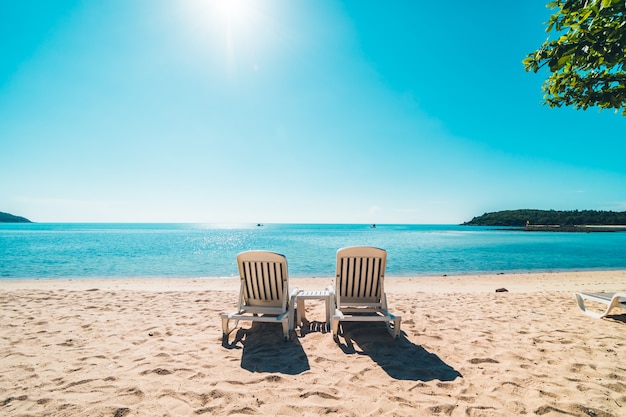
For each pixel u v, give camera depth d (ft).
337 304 14.12
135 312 18.17
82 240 120.78
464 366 10.78
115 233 197.77
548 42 8.36
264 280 14.49
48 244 99.04
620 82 8.61
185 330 14.73
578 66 8.72
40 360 11.24
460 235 184.55
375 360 11.28
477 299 22.43
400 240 132.36
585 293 18.61
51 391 9.07
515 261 60.95
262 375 10.07
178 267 51.98
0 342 13.10
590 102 9.23
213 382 9.61
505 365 10.87
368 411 8.09
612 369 10.57
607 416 7.92
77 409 8.14
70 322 16.07
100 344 12.87
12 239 123.75
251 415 7.92
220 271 48.06
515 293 25.45
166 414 7.94
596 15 7.02
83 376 9.98
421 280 38.52
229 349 12.33
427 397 8.76
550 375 10.12
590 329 14.96
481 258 65.67
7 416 7.84
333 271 48.67
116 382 9.60
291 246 96.78
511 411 8.11
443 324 15.72
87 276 42.83
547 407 8.23
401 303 20.93
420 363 11.03
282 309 14.01
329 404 8.42
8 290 25.48
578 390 9.18
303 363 11.02
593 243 112.98
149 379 9.79
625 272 46.70
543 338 13.62
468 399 8.67
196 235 176.24
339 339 13.42
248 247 92.07
